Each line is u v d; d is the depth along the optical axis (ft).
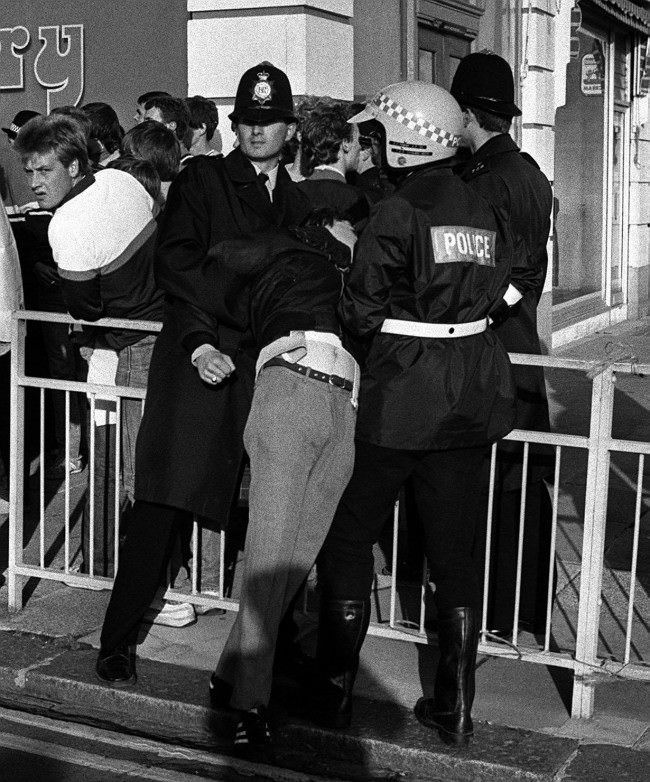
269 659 12.98
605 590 18.16
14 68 28.55
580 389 33.81
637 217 50.19
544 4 34.94
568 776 12.62
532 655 14.14
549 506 16.16
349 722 13.60
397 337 12.74
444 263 12.54
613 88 47.37
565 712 14.10
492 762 12.92
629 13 44.73
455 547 13.32
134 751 13.70
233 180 14.60
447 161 13.14
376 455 13.07
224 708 14.06
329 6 26.27
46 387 16.80
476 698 14.44
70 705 14.88
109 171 16.16
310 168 18.72
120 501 17.33
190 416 14.25
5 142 28.78
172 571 17.13
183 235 14.29
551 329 39.73
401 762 13.28
